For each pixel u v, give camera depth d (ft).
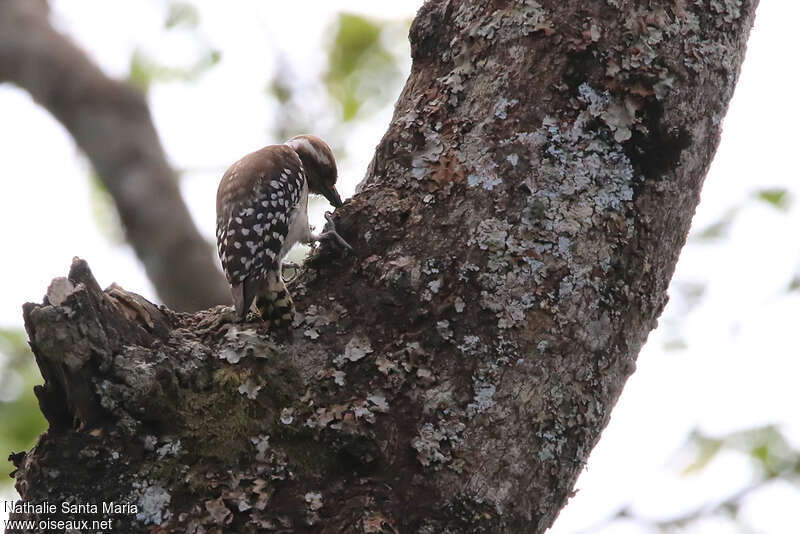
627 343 27.02
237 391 25.44
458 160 27.86
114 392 24.54
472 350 25.84
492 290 26.25
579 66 27.84
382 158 29.40
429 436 25.14
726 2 28.45
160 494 24.20
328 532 23.99
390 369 25.77
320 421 25.11
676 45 27.84
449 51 29.84
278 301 26.68
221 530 23.75
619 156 27.32
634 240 27.09
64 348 24.08
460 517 24.81
